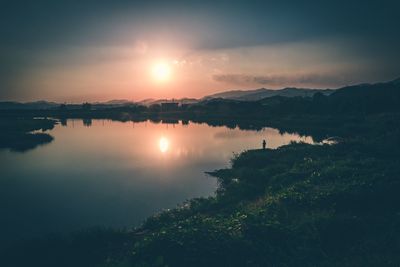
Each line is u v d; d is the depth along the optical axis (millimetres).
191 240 12445
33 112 197875
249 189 25188
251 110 167750
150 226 19500
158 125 125062
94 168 41219
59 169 40656
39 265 13750
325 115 117125
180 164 43625
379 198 17250
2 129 83625
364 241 12680
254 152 44125
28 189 31297
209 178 35031
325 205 17172
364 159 28938
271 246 12461
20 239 19031
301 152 39281
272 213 16328
